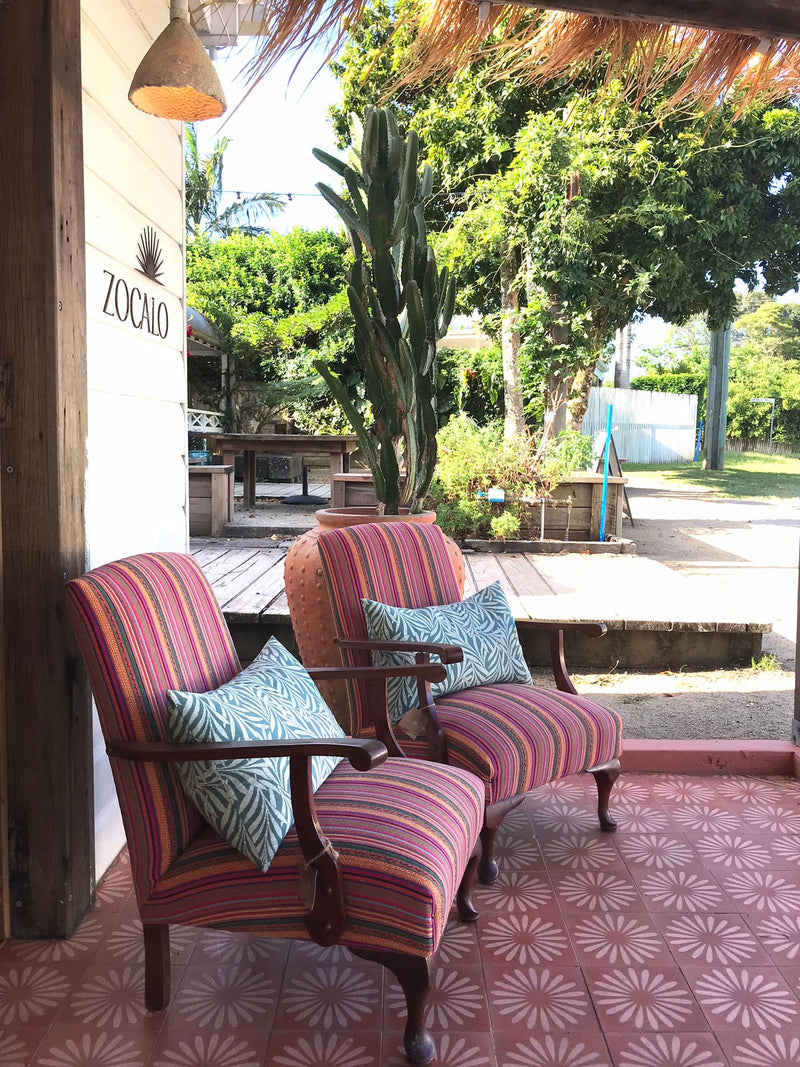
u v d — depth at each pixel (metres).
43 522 2.08
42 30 1.97
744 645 4.78
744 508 12.27
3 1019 1.89
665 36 2.45
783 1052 1.80
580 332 10.10
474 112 10.30
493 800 2.35
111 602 1.87
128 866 2.57
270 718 1.92
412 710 2.41
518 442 7.83
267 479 13.71
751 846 2.72
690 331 35.69
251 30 2.73
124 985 2.01
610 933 2.23
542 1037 1.84
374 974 2.07
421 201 3.71
